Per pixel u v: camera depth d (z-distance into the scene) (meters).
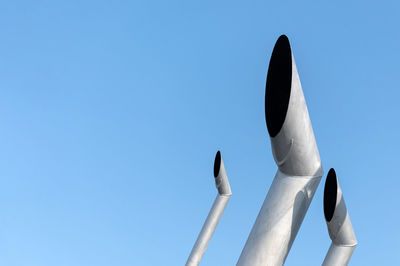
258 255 6.54
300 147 6.24
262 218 6.75
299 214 6.68
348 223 9.77
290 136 6.11
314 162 6.62
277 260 6.53
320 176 6.82
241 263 6.63
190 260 19.14
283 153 6.37
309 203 6.83
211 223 19.58
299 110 5.90
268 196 6.91
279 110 5.90
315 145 6.57
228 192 19.69
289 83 5.79
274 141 6.23
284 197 6.68
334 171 8.95
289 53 5.81
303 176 6.73
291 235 6.65
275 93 5.95
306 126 6.12
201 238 19.41
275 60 5.98
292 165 6.57
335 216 9.46
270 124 6.06
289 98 5.77
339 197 9.13
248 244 6.73
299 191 6.68
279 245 6.54
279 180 6.89
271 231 6.58
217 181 19.45
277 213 6.64
